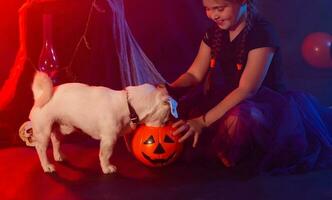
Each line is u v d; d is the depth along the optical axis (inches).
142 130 98.4
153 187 90.5
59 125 99.3
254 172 96.6
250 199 84.0
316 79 183.6
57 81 127.6
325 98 166.4
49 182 93.7
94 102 93.4
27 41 134.4
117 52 142.5
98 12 142.2
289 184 90.7
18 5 139.8
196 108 109.1
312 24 204.2
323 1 205.0
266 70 101.1
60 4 138.7
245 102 101.3
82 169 101.3
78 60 140.5
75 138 123.6
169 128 98.3
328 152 104.1
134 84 139.6
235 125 99.3
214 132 104.3
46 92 94.2
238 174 97.0
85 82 139.2
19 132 116.6
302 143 99.1
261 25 102.0
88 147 118.8
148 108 94.9
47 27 124.5
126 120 95.4
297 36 199.9
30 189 90.1
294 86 175.3
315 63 190.1
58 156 106.2
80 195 87.0
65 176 97.0
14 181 94.5
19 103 129.0
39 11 135.9
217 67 109.0
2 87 139.1
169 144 97.3
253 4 102.7
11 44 141.3
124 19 147.1
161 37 157.9
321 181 92.0
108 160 97.7
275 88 107.3
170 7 159.3
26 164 105.0
